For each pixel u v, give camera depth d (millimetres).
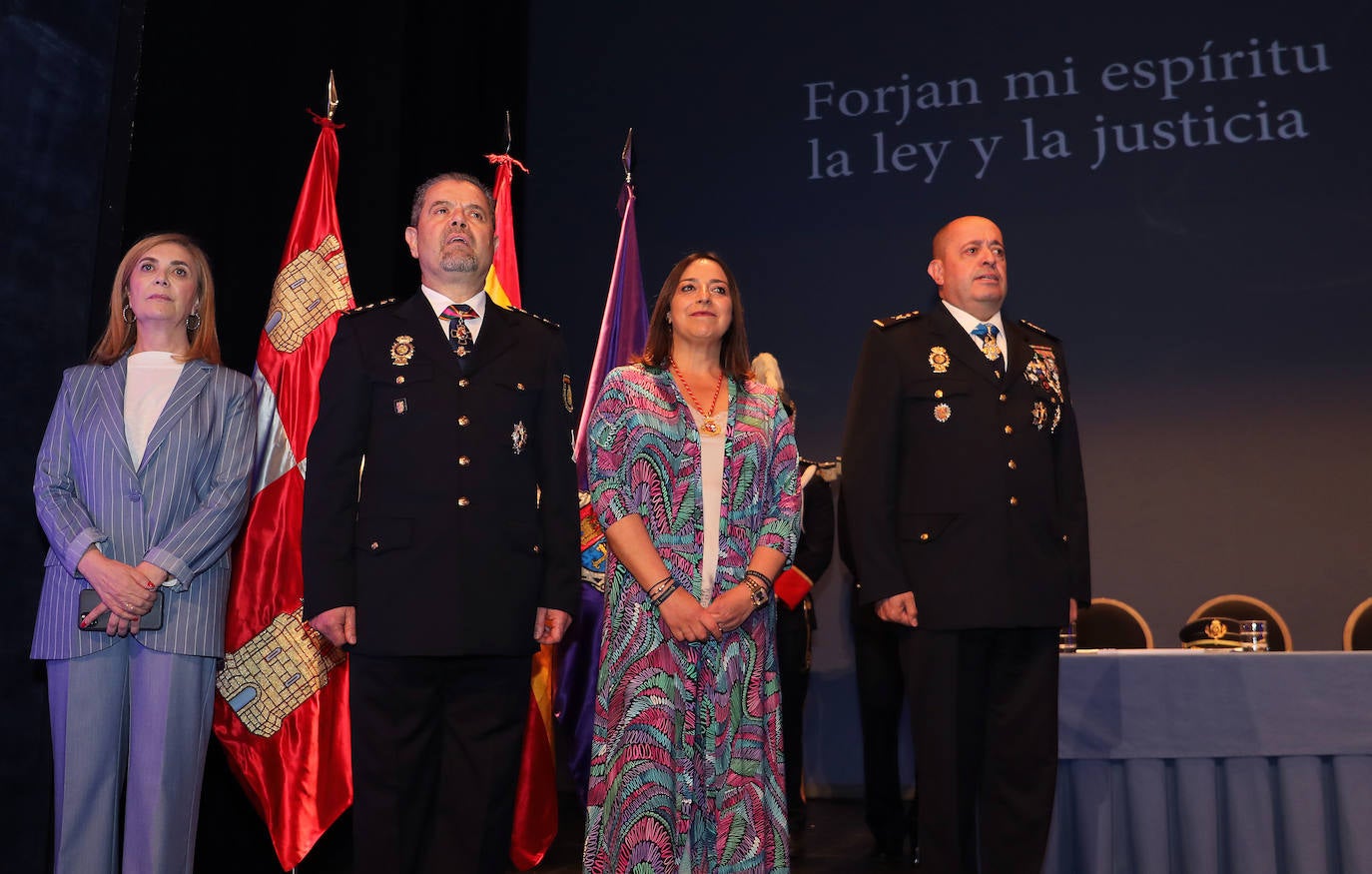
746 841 2059
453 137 4645
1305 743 2377
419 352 2158
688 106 5430
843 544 2732
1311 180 4707
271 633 2746
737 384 2322
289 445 2824
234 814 3262
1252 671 2410
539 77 5590
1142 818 2404
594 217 5438
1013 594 2264
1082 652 2555
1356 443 4551
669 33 5492
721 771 2076
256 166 3490
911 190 5133
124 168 2260
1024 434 2395
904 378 2418
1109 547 4727
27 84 2072
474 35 4934
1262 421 4645
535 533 2152
